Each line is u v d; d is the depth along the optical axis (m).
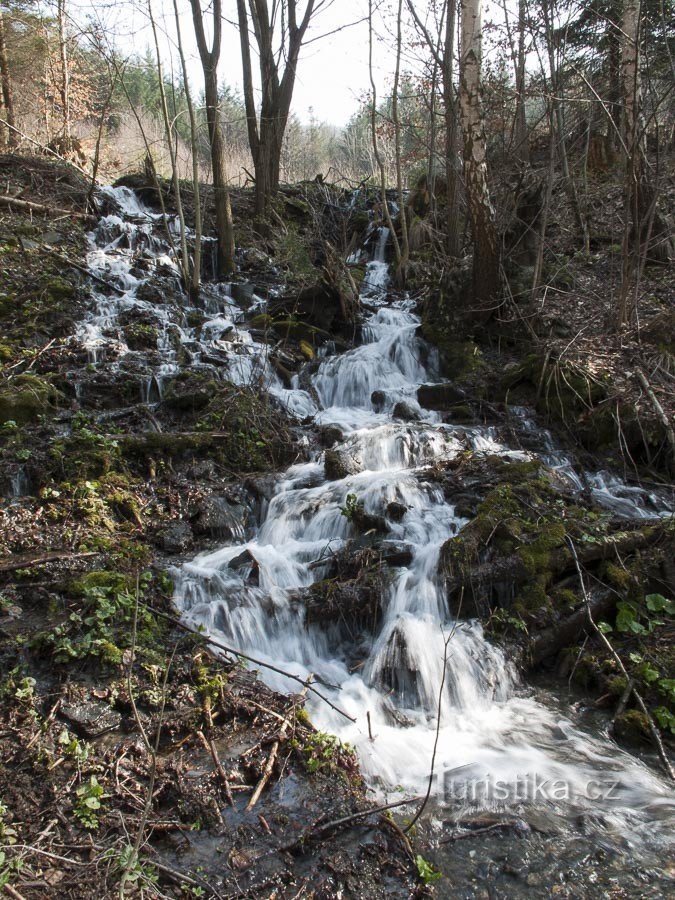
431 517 6.89
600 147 16.61
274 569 6.23
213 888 3.42
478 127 10.02
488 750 4.75
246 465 8.19
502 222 11.96
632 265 10.98
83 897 3.29
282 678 5.27
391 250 15.72
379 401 10.12
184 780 4.06
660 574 6.16
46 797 3.85
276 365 10.46
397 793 4.29
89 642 4.97
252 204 16.92
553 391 9.21
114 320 10.77
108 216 14.68
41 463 7.10
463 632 5.67
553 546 6.19
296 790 4.09
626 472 8.18
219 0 12.08
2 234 12.16
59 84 24.14
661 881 3.66
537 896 3.57
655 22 12.48
